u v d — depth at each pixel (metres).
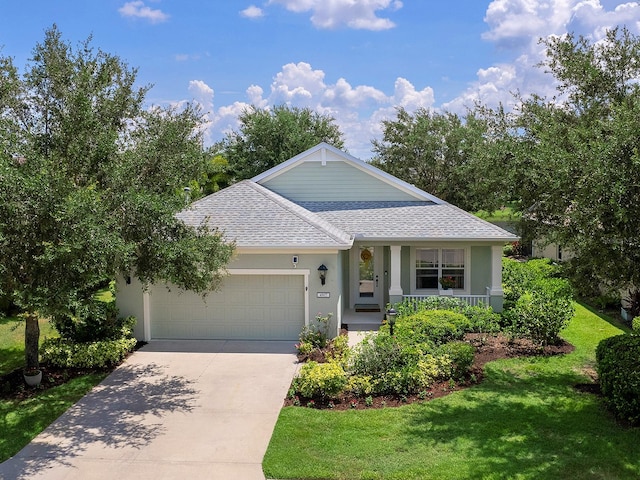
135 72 12.65
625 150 8.02
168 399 11.40
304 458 8.53
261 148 46.56
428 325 14.44
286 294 15.75
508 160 13.14
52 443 9.41
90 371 13.30
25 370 12.31
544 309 14.45
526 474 7.79
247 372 13.07
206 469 8.38
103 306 11.36
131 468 8.45
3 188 9.30
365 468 8.17
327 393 10.95
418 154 43.81
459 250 18.84
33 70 11.42
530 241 14.15
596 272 8.62
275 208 16.97
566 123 12.92
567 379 11.99
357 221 19.20
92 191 10.45
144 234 11.50
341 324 17.50
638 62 11.73
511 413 10.05
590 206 8.11
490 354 13.93
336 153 21.02
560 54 13.19
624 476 7.66
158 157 12.41
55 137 11.18
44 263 9.45
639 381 9.18
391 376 11.24
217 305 15.96
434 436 9.17
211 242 12.30
